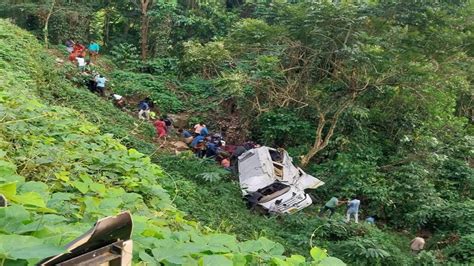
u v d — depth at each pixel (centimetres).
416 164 1434
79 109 1265
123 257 182
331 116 1566
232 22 2611
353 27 1343
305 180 1315
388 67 1349
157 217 370
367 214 1311
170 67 2302
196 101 1947
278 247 295
